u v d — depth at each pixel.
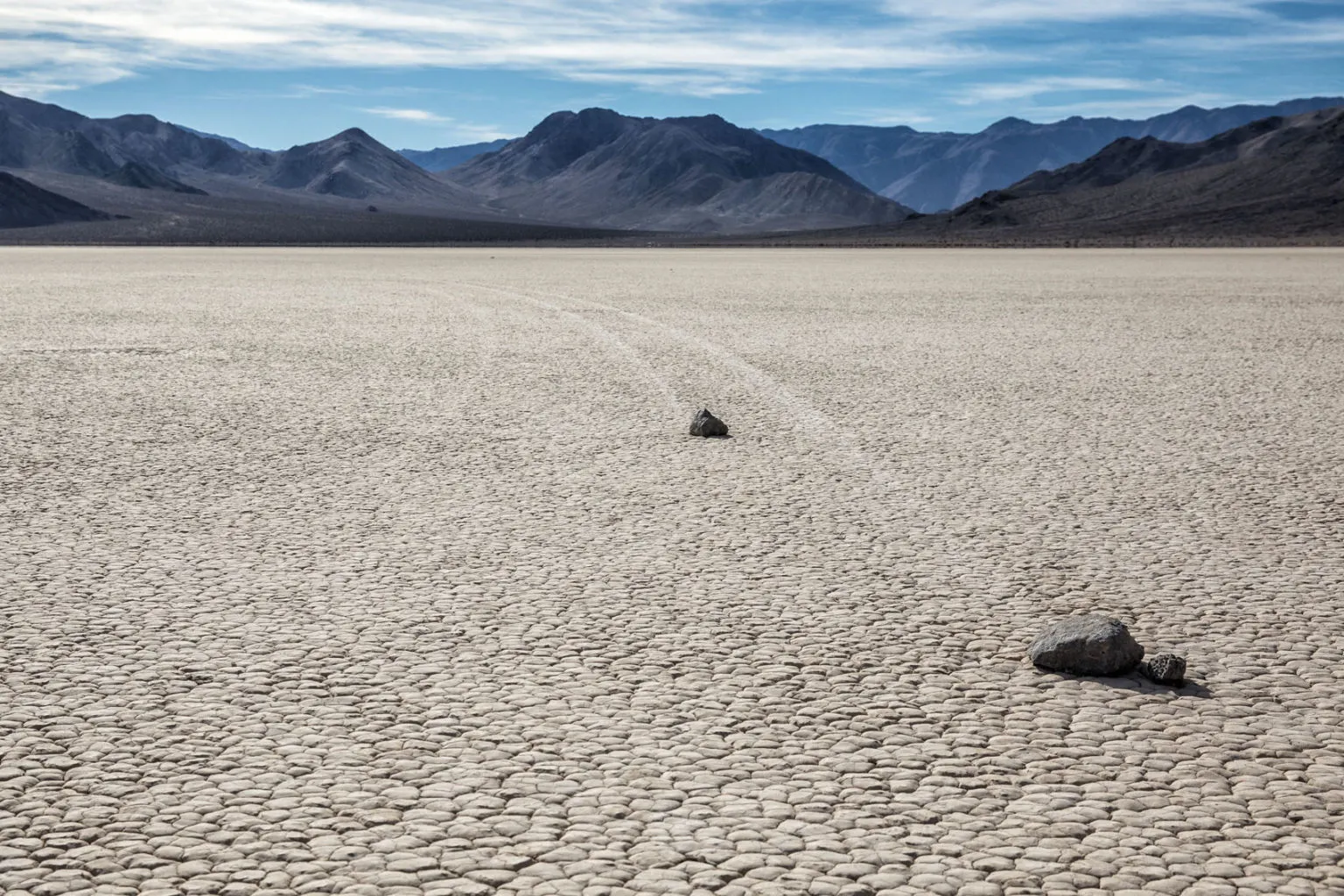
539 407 15.86
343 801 5.17
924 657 6.92
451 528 9.63
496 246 175.12
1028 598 8.01
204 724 5.93
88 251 115.75
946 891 4.52
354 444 13.17
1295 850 4.84
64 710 6.09
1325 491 11.09
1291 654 7.02
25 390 17.11
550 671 6.64
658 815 5.07
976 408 15.96
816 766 5.54
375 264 77.00
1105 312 32.94
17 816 5.03
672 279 54.47
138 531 9.47
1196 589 8.22
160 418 14.79
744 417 15.14
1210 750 5.74
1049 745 5.79
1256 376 19.19
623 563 8.72
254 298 38.75
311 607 7.68
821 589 8.14
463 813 5.07
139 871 4.61
